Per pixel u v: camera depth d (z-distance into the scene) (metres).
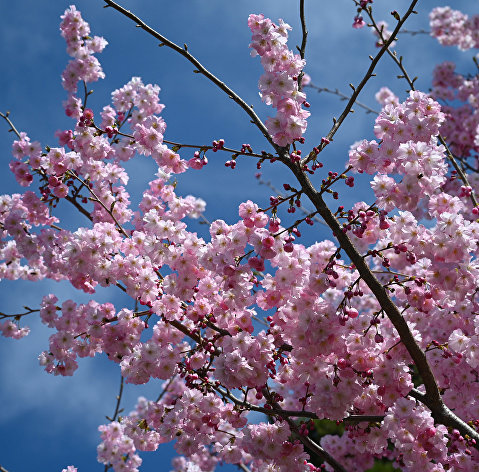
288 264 3.97
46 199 4.99
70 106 5.04
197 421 4.57
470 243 3.87
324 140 4.09
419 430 3.98
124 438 6.67
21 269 5.75
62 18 5.14
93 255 4.47
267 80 3.87
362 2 5.37
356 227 3.85
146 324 4.55
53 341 4.77
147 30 4.29
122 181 5.30
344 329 4.01
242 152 4.07
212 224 4.07
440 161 3.87
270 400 4.43
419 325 4.92
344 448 6.74
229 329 4.29
